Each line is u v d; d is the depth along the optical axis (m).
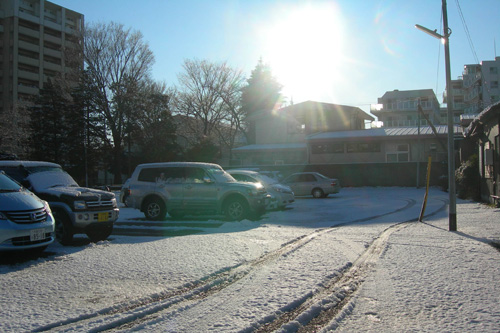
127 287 5.73
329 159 37.34
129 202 13.98
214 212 13.37
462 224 11.76
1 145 41.56
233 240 9.23
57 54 74.94
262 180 16.39
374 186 33.00
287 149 40.84
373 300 5.20
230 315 4.62
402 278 6.14
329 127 44.78
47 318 4.52
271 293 5.41
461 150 24.56
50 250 8.41
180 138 55.47
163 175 13.76
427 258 7.41
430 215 14.38
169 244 8.82
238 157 47.69
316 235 9.97
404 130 36.69
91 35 40.50
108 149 41.47
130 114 40.00
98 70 40.78
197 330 4.20
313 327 4.41
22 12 70.25
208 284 5.84
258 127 47.47
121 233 11.04
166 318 4.54
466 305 4.96
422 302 5.09
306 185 24.53
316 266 6.83
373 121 53.34
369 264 7.07
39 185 9.53
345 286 5.84
